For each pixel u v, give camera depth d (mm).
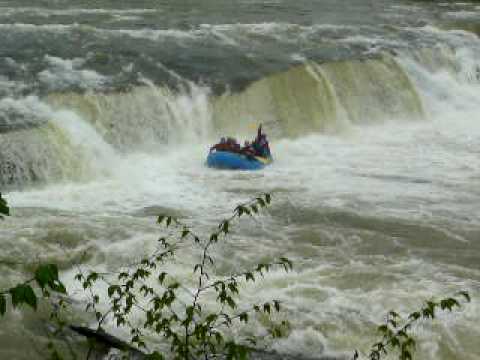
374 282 29281
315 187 42656
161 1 90375
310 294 27797
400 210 38906
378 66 63312
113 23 72312
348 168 47188
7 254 29969
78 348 22984
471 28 86562
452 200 41188
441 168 48062
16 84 49125
